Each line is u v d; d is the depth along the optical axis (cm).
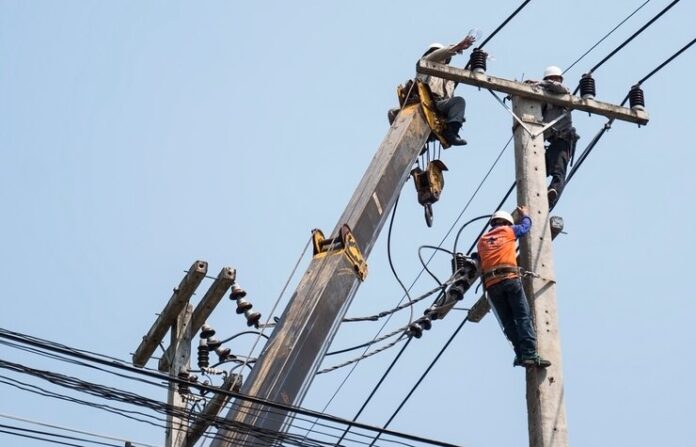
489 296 2922
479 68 3181
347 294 2938
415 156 3316
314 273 2941
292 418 2711
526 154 3120
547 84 3228
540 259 2972
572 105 3234
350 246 2986
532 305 2917
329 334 2861
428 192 3447
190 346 3719
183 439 3469
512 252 2931
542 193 3070
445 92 3481
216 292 3684
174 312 3709
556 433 2791
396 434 2628
